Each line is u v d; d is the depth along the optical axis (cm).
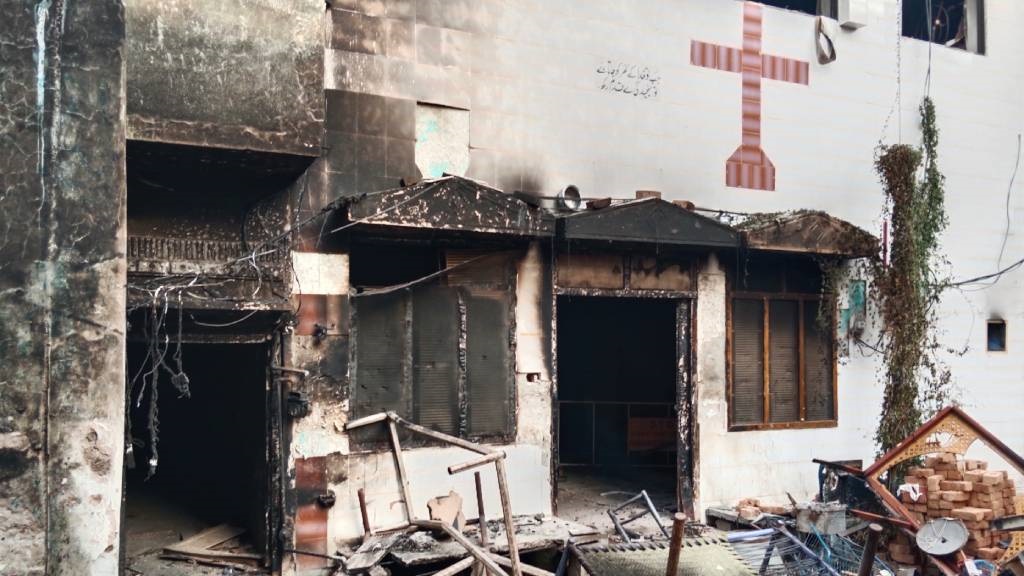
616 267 942
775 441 1038
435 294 848
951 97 1200
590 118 937
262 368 773
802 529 843
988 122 1233
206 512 902
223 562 766
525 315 891
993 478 809
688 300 989
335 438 780
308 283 769
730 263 1015
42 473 471
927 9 1243
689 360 985
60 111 485
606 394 1260
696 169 1002
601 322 1272
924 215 1157
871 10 1130
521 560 788
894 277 1127
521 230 827
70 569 477
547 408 898
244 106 672
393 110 822
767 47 1055
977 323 1213
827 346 1085
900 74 1156
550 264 901
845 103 1112
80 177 489
